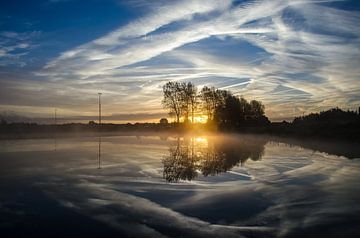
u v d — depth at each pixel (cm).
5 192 1817
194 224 1316
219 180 2134
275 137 7050
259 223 1320
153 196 1733
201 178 2198
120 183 2041
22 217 1408
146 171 2461
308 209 1491
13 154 3575
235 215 1414
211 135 8175
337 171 2478
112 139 6431
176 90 9212
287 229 1252
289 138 6550
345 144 4794
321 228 1259
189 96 9225
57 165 2758
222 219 1368
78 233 1238
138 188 1909
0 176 2264
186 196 1731
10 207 1546
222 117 9250
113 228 1280
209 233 1224
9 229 1276
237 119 9281
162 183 2041
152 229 1268
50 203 1609
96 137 7250
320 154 3619
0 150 4009
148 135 8281
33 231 1258
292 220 1348
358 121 5869
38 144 5016
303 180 2133
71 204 1591
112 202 1622
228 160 3103
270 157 3347
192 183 2042
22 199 1681
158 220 1362
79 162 2936
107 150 4050
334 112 8012
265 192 1805
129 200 1658
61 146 4638
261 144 5131
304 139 6016
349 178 2200
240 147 4541
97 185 1986
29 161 3003
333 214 1417
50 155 3478
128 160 3077
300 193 1780
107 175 2302
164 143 5284
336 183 2033
